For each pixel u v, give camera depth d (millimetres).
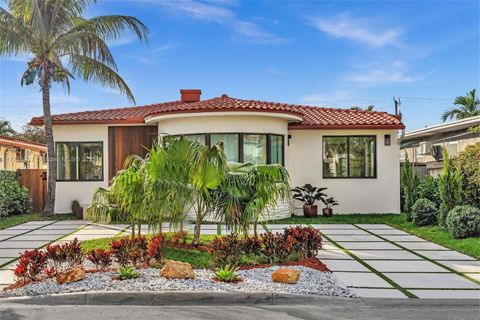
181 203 7441
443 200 10734
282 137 14117
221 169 7441
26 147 24406
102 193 8633
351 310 5137
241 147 13102
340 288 5887
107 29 14086
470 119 15984
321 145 14859
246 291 5562
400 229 11648
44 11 13891
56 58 14281
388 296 5637
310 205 14109
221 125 13156
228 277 5988
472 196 10406
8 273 6988
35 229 11883
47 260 6715
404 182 13016
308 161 14867
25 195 15398
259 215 7781
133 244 7094
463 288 5996
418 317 4887
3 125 37250
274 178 7805
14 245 9461
